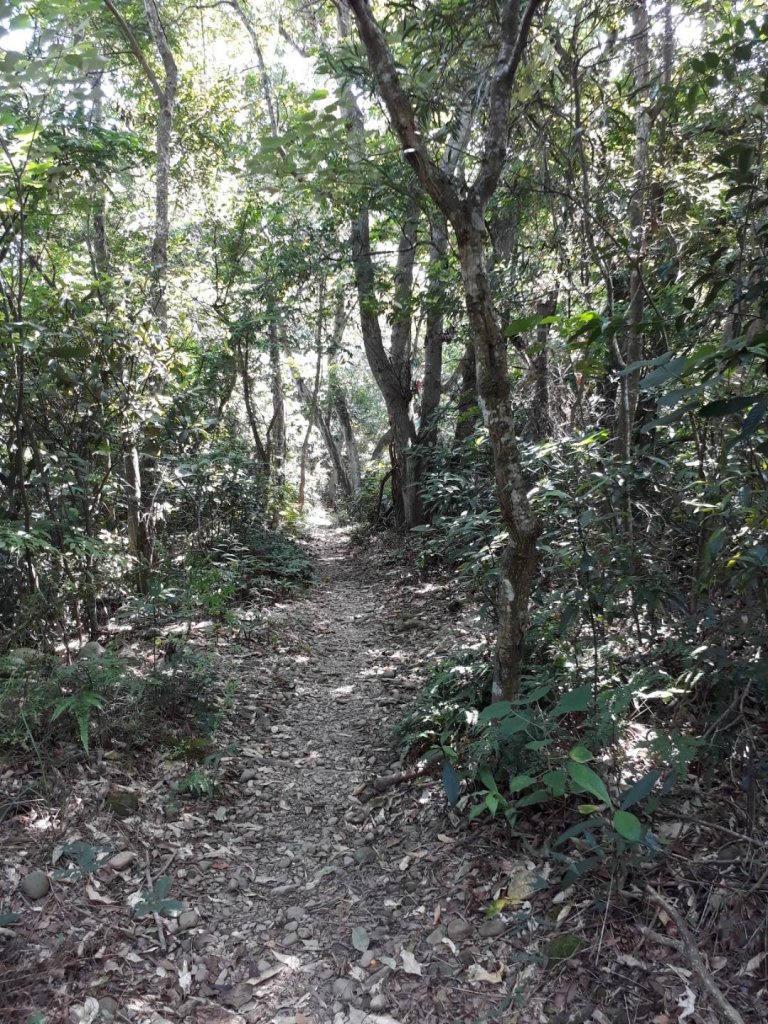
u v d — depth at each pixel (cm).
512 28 283
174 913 276
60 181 455
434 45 316
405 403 1152
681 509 345
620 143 497
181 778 370
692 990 217
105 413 539
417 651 609
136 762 374
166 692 420
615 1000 220
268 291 1025
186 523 902
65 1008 223
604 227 437
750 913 233
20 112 423
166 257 817
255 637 638
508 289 576
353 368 2125
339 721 480
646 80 456
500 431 287
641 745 264
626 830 198
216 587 564
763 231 289
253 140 1136
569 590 347
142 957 253
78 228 898
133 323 568
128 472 621
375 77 270
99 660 379
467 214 272
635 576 317
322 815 361
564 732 318
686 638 304
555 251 526
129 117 1067
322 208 384
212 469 834
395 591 883
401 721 432
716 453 344
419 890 289
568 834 236
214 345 994
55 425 521
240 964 257
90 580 489
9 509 468
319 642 676
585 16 428
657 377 182
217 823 346
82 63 369
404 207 457
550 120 448
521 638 306
